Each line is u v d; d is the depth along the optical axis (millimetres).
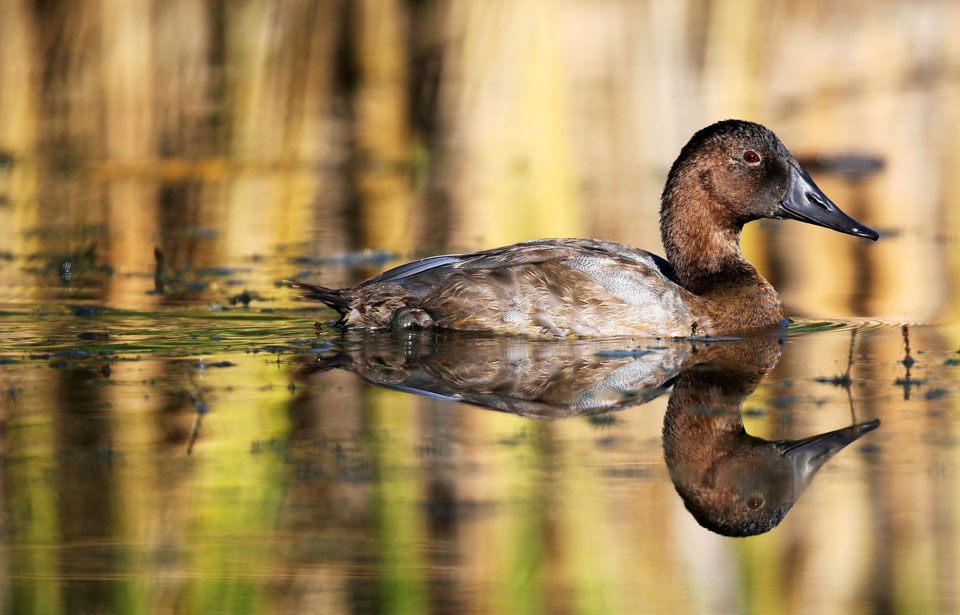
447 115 27594
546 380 11297
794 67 32031
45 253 17828
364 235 19219
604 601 7625
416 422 10086
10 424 9867
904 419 10047
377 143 27406
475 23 26656
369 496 8633
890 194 22078
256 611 7395
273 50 27172
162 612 7426
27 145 26469
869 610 7441
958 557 7914
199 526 8242
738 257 14008
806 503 8594
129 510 8375
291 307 14367
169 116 27078
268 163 25578
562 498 8633
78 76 26484
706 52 29656
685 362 11969
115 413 10188
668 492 8742
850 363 11414
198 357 12055
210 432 9766
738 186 13766
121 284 15766
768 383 11172
